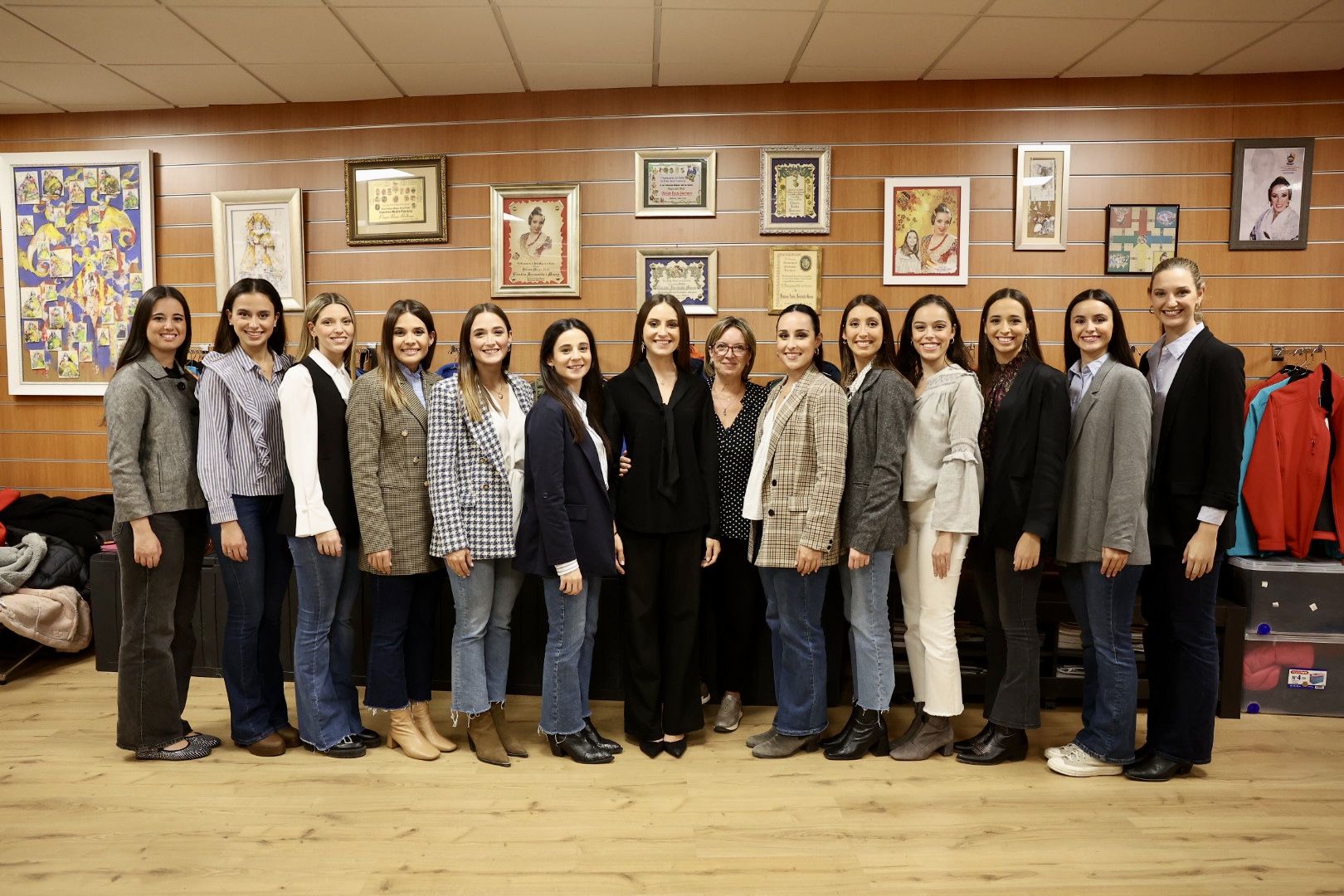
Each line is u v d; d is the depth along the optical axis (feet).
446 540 7.96
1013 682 8.37
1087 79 12.11
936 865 6.55
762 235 12.58
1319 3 9.59
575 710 8.47
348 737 8.63
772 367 12.70
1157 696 8.39
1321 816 7.36
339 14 9.94
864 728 8.57
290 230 13.14
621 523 8.46
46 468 14.07
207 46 10.86
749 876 6.40
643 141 12.62
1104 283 12.28
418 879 6.33
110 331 13.70
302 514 7.96
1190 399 7.73
